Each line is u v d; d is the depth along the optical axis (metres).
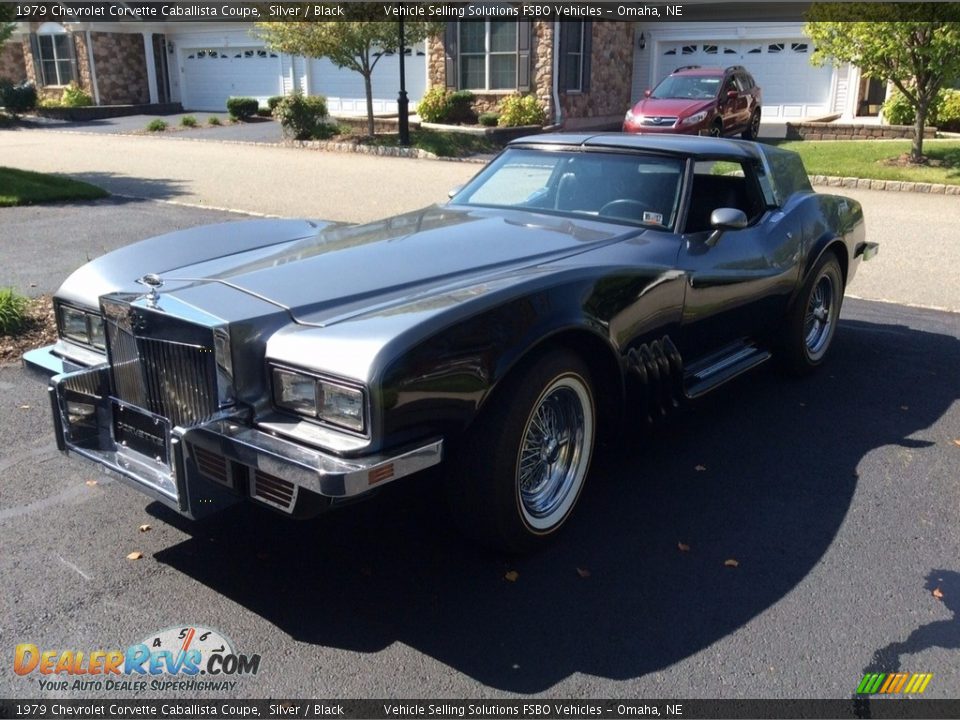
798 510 3.77
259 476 2.84
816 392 5.25
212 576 3.22
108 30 28.94
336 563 3.32
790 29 22.33
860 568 3.33
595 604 3.09
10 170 13.41
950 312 7.16
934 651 2.85
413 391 2.76
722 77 18.00
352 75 25.98
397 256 3.67
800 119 22.50
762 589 3.19
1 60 31.78
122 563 3.29
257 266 3.54
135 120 26.89
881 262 8.96
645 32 24.41
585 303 3.35
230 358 2.86
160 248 3.92
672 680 2.71
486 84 21.80
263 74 28.11
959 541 3.53
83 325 3.66
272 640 2.87
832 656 2.83
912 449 4.41
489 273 3.49
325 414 2.79
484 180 4.94
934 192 13.78
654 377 3.90
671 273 3.89
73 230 9.65
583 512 3.74
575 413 3.50
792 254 4.96
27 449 4.23
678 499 3.87
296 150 19.17
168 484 3.10
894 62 14.77
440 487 3.33
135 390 3.28
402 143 18.95
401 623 2.97
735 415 4.86
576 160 4.67
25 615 2.96
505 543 3.25
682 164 4.41
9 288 6.45
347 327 2.87
